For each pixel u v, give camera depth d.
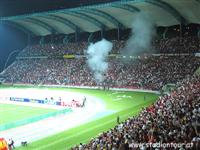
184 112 31.17
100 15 93.56
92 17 96.75
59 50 110.69
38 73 105.81
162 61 86.38
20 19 104.62
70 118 54.06
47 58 111.81
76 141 40.38
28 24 111.00
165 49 88.25
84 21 100.94
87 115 55.44
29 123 51.78
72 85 93.00
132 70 87.69
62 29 110.38
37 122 52.19
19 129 48.28
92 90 84.69
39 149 38.22
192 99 36.69
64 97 72.38
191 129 24.00
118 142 24.95
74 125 49.00
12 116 58.41
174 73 78.56
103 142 26.39
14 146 39.91
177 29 95.50
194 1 74.56
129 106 60.69
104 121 49.94
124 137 25.45
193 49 83.38
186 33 93.62
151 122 28.83
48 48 114.56
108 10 89.44
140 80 81.81
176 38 90.12
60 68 103.38
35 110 63.16
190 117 28.27
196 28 92.31
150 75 82.00
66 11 93.94
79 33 110.44
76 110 60.38
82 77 94.31
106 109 59.31
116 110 57.81
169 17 87.50
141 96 71.25
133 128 28.39
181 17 86.81
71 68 100.94
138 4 81.56
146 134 25.62
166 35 96.69
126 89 81.94
